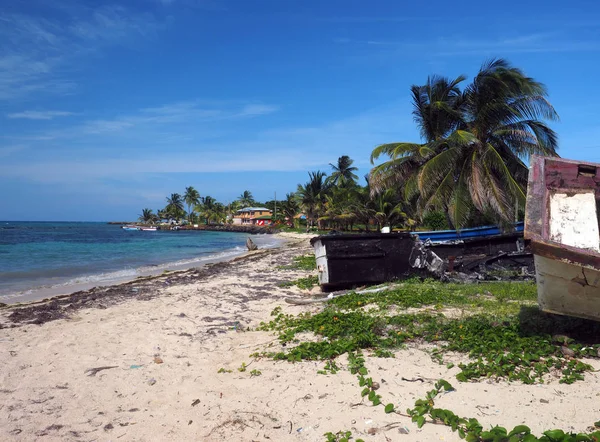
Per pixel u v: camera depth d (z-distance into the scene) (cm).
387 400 474
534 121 1922
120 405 505
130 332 841
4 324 918
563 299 620
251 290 1373
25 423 461
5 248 3988
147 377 593
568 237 685
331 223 5934
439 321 768
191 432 436
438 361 586
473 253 1447
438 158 1870
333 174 6444
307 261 2278
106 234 8331
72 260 2858
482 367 534
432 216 3400
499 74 1834
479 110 1953
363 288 1191
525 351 581
